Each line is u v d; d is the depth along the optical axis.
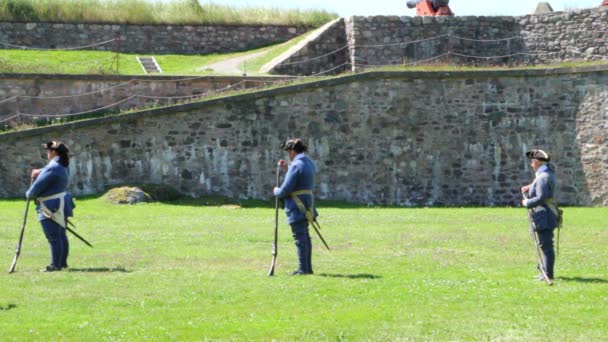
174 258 23.12
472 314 16.70
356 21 48.38
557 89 41.81
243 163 39.75
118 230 28.48
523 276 20.50
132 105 42.91
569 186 41.81
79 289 18.72
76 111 42.38
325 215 34.22
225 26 55.09
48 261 22.69
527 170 41.78
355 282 19.44
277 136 40.09
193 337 15.17
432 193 41.34
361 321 16.14
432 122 41.41
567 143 41.81
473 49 49.56
